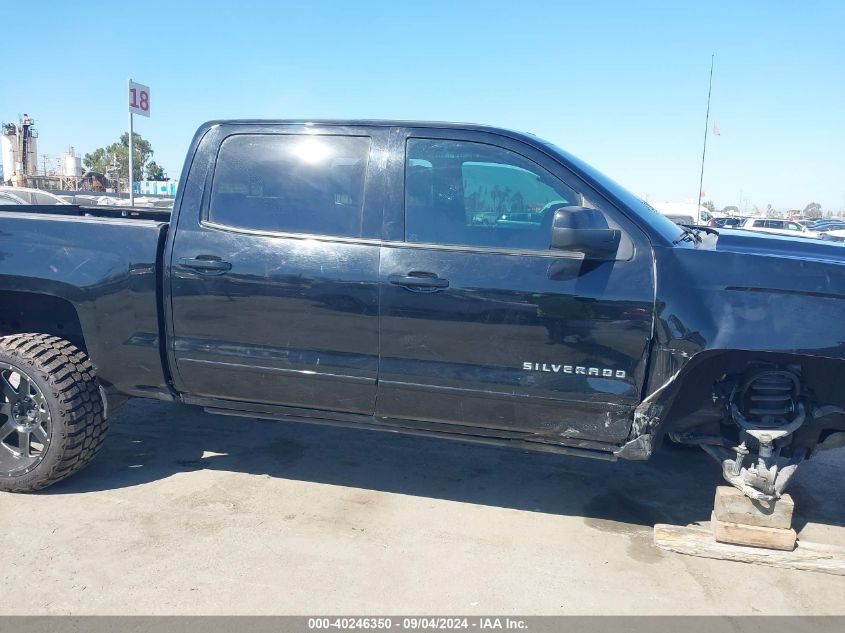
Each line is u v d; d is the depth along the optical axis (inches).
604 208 121.4
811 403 123.6
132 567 114.1
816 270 111.4
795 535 122.5
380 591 110.0
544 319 119.4
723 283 114.0
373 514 138.1
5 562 114.2
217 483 149.9
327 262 127.9
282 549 122.0
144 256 135.0
